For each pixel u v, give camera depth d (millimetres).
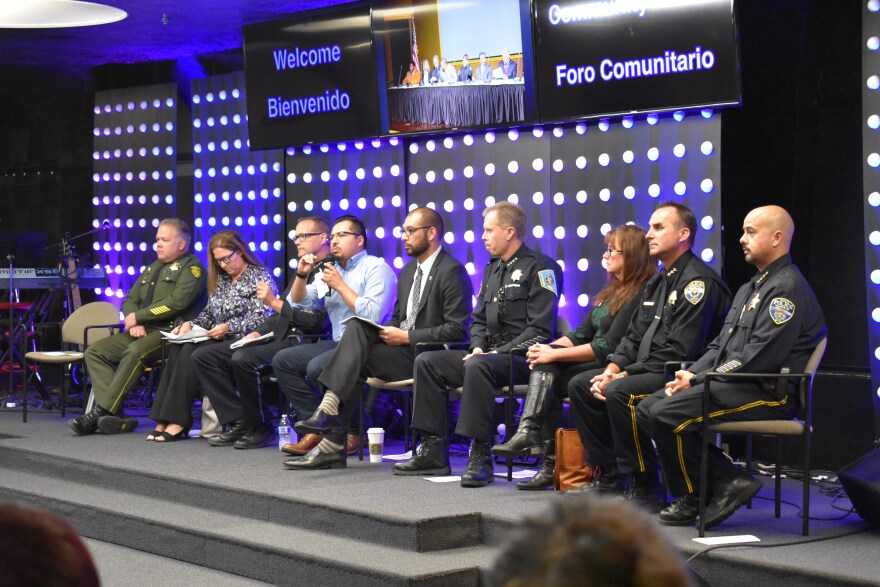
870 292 4617
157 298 6375
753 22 5297
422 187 6383
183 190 7973
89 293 8680
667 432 3641
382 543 3852
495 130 6043
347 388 4910
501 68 5789
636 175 5516
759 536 3521
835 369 5012
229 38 7273
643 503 3998
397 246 6527
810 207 5176
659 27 5148
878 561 3150
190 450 5547
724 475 3662
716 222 5277
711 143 5277
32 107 9406
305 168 6863
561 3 5426
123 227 8133
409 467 4738
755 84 5348
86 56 7828
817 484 4559
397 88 6199
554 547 601
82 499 4785
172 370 5953
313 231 5883
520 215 4914
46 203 9484
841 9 5043
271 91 6723
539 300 4750
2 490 5133
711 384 3654
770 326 3619
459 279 5184
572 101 5508
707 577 3283
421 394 4750
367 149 6594
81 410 7266
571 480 4281
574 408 4199
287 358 5441
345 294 5344
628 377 4023
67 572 726
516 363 4641
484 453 4520
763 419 3604
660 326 4164
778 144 5309
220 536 4031
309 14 6477
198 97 7586
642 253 4477
